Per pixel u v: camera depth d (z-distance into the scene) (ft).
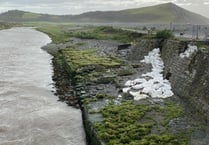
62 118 113.29
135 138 84.33
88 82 151.64
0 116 112.98
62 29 634.43
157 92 127.65
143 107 110.32
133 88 136.56
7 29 655.76
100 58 215.72
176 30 279.28
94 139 88.89
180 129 90.74
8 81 165.17
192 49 134.41
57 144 92.38
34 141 93.66
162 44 191.52
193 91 113.19
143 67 182.91
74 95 142.00
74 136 98.63
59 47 304.09
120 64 190.60
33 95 141.18
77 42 343.05
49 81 170.50
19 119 110.73
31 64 223.10
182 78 128.16
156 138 83.15
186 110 107.04
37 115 115.44
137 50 214.69
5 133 98.78
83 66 184.24
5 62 225.76
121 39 325.62
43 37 468.75
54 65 222.48
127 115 101.86
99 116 103.60
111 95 130.41
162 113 104.53
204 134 87.10
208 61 110.42
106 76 159.53
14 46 337.52
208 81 104.53
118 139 83.56
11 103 128.26
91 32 448.65
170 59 160.66
